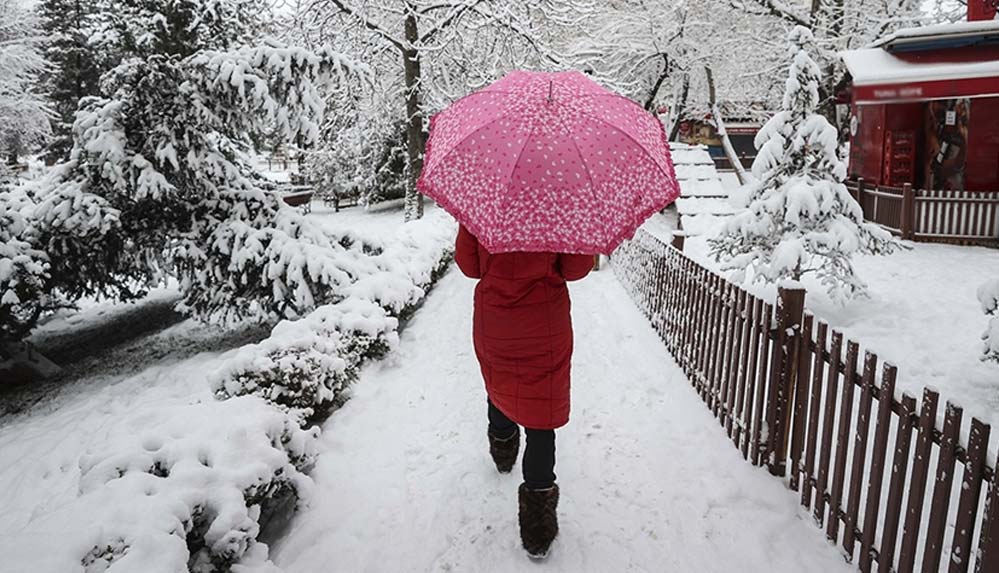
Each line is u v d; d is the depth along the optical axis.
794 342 3.31
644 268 7.40
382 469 3.72
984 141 12.64
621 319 7.14
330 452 3.94
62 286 7.98
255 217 8.25
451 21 17.09
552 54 17.64
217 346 8.82
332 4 16.34
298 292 7.59
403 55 17.12
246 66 7.44
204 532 2.51
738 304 3.89
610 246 2.42
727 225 7.94
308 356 4.32
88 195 7.24
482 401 4.71
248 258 7.66
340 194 24.62
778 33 21.98
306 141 8.06
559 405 2.79
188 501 2.45
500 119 2.59
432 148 2.87
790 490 3.34
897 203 13.16
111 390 6.81
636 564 2.82
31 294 7.05
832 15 19.88
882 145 14.44
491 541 3.01
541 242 2.39
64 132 23.56
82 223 7.13
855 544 2.82
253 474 2.73
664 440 3.98
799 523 3.07
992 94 11.29
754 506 3.23
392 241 9.52
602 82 18.78
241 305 8.16
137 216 8.11
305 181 28.44
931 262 10.73
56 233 7.25
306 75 7.66
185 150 7.92
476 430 4.20
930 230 12.64
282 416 3.32
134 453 2.74
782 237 7.63
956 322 7.23
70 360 9.05
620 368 5.39
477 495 3.40
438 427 4.27
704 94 25.20
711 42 21.81
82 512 2.28
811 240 7.38
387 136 22.36
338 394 4.59
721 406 4.16
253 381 4.02
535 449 2.83
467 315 7.54
